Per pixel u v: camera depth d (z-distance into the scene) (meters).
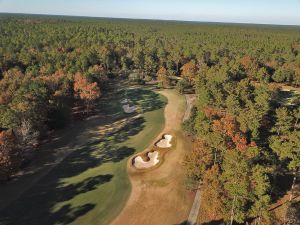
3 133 68.00
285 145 62.34
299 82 141.25
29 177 70.25
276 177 66.06
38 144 85.44
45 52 174.50
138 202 61.03
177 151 79.88
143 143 86.38
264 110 84.81
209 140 65.94
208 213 56.94
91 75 125.62
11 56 159.25
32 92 91.12
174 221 55.69
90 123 101.06
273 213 52.12
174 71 163.88
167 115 106.44
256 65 148.25
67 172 72.69
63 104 98.75
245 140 66.00
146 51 181.50
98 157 79.56
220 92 94.31
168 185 65.88
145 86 145.38
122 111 112.06
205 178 58.75
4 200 61.97
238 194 51.38
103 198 62.62
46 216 57.72
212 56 172.12
